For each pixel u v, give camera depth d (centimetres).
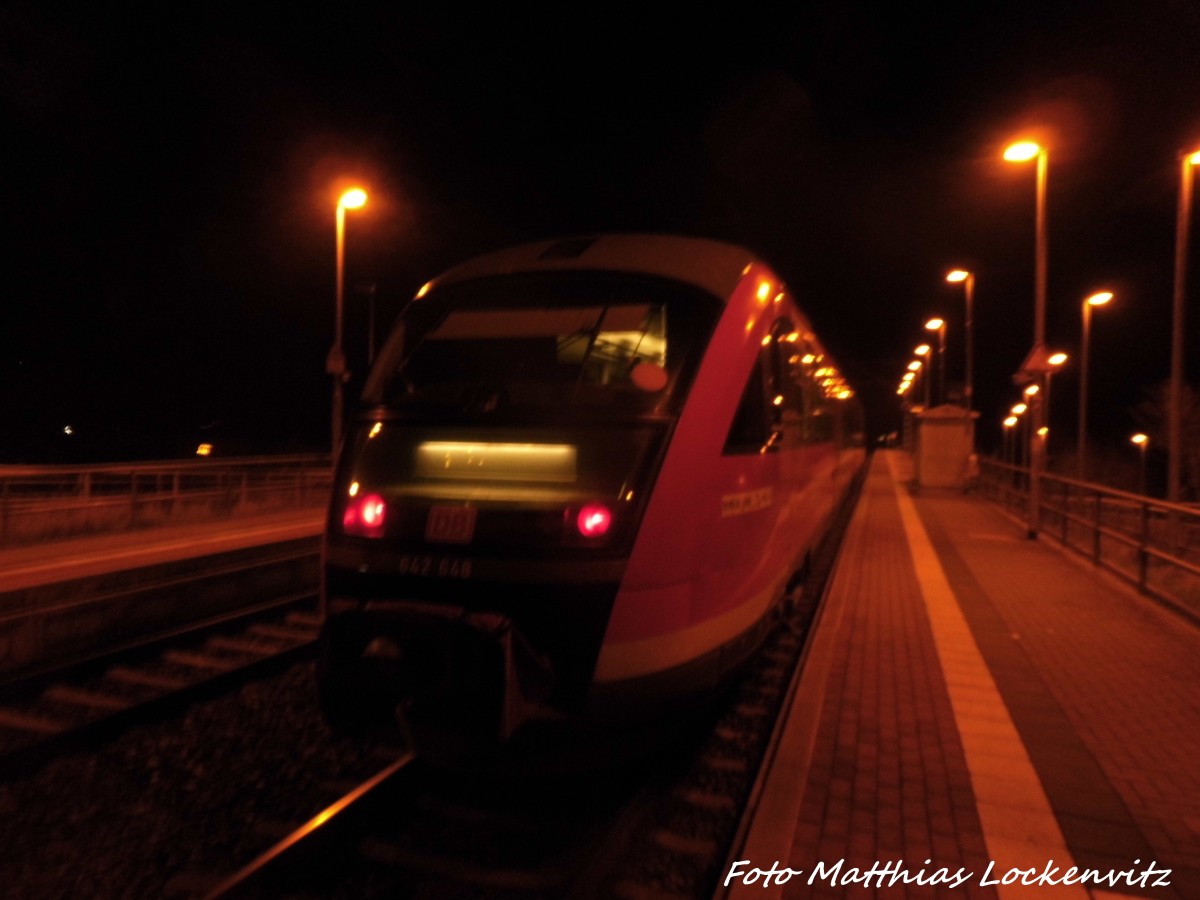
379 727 507
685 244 604
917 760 500
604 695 454
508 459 493
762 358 583
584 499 465
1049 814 434
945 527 1661
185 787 515
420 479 510
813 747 519
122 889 410
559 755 470
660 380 503
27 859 437
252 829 464
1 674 714
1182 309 1769
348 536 508
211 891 394
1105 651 732
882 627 817
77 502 1600
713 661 511
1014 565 1184
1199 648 739
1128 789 462
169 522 1656
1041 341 1502
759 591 584
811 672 660
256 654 787
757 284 594
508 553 463
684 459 484
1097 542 1138
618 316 540
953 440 2508
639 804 471
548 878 415
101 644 802
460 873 421
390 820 474
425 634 455
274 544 1219
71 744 564
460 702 452
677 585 474
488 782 516
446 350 564
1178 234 1755
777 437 622
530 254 614
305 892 410
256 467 2778
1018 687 635
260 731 599
